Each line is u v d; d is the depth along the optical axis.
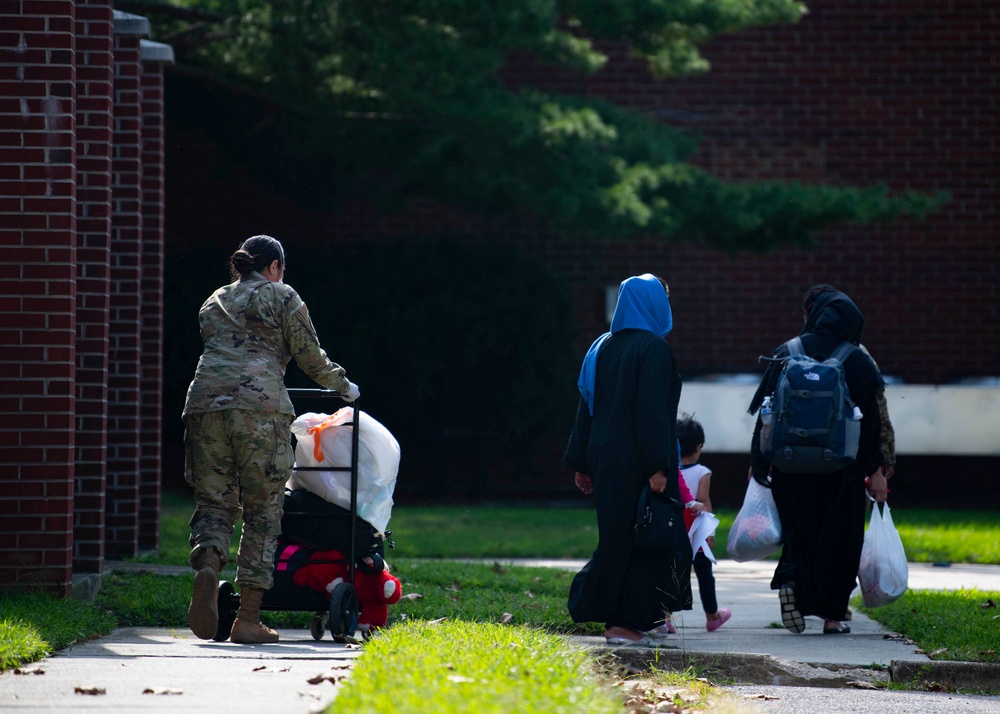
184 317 63.78
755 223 57.94
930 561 42.62
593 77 71.62
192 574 30.42
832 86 71.88
